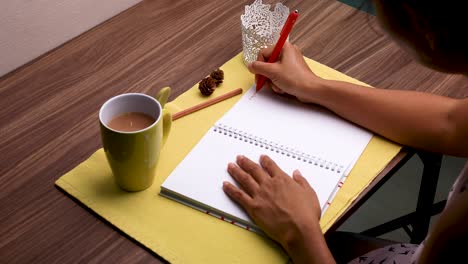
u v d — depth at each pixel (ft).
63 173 2.83
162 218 2.61
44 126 3.08
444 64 2.01
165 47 3.60
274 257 2.48
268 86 3.28
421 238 3.87
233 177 2.74
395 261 3.10
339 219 2.64
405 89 3.33
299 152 2.89
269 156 2.86
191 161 2.81
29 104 3.21
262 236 2.56
